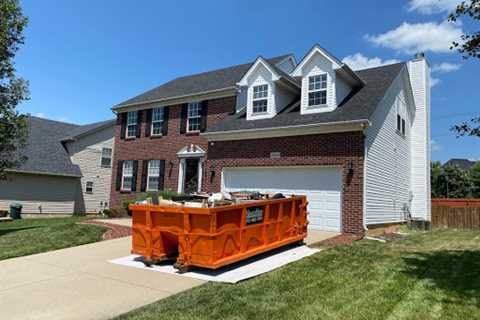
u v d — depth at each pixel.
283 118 14.58
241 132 14.73
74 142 26.42
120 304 5.00
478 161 41.00
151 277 6.42
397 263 7.94
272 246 8.33
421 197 18.84
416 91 19.80
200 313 4.64
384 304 5.13
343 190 12.25
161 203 7.52
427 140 19.48
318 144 12.95
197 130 18.58
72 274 6.64
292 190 13.52
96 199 27.34
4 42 12.27
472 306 5.11
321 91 14.05
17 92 12.88
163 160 19.59
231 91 17.56
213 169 15.77
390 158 15.22
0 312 4.68
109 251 8.77
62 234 11.22
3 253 8.79
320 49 14.02
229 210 6.93
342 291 5.70
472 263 8.20
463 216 19.70
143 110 21.22
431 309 4.96
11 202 22.20
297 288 5.80
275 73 15.31
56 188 24.58
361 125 11.95
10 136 12.96
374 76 16.05
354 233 11.85
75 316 4.54
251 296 5.36
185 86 21.19
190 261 6.72
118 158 21.97
